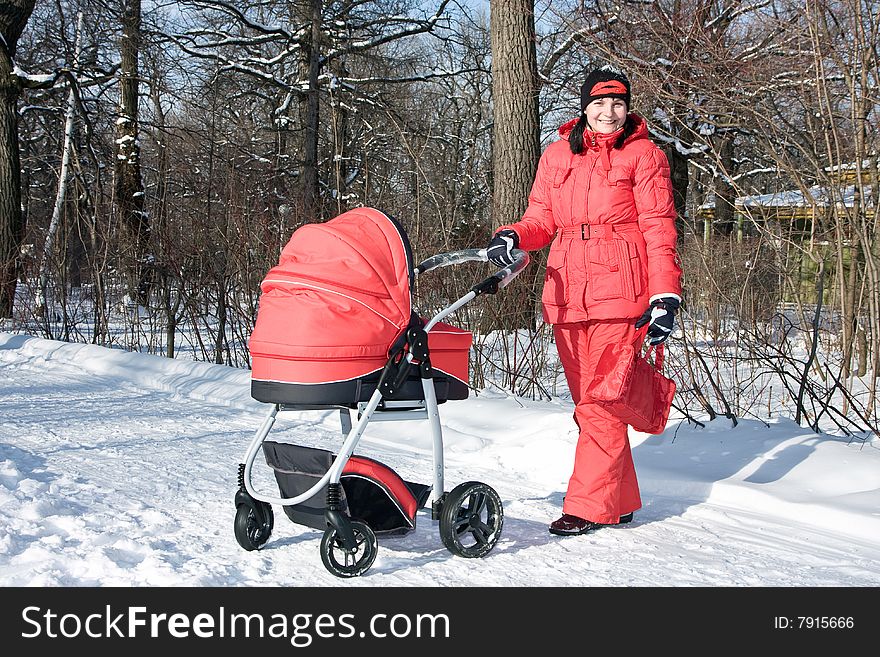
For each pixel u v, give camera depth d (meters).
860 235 5.89
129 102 18.55
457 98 30.84
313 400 3.24
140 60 18.70
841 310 6.57
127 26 17.77
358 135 22.11
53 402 7.15
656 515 4.31
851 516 4.09
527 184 11.00
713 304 7.39
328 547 3.18
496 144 11.10
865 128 5.96
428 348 3.48
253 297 9.81
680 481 4.70
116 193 16.48
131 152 18.41
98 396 7.59
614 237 3.85
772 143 6.54
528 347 7.68
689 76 6.80
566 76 11.40
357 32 23.09
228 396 7.55
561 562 3.53
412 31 21.97
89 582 3.08
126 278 11.50
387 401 3.51
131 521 3.78
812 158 6.10
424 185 9.43
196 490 4.43
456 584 3.25
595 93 3.85
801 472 4.70
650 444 5.39
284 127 22.23
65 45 17.61
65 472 4.68
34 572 3.09
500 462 5.36
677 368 6.71
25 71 17.11
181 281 10.21
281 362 3.27
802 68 6.16
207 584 3.11
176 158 15.88
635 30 7.34
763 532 4.05
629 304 3.81
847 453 4.87
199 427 6.25
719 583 3.34
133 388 8.19
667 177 3.86
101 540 3.47
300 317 3.24
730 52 6.66
